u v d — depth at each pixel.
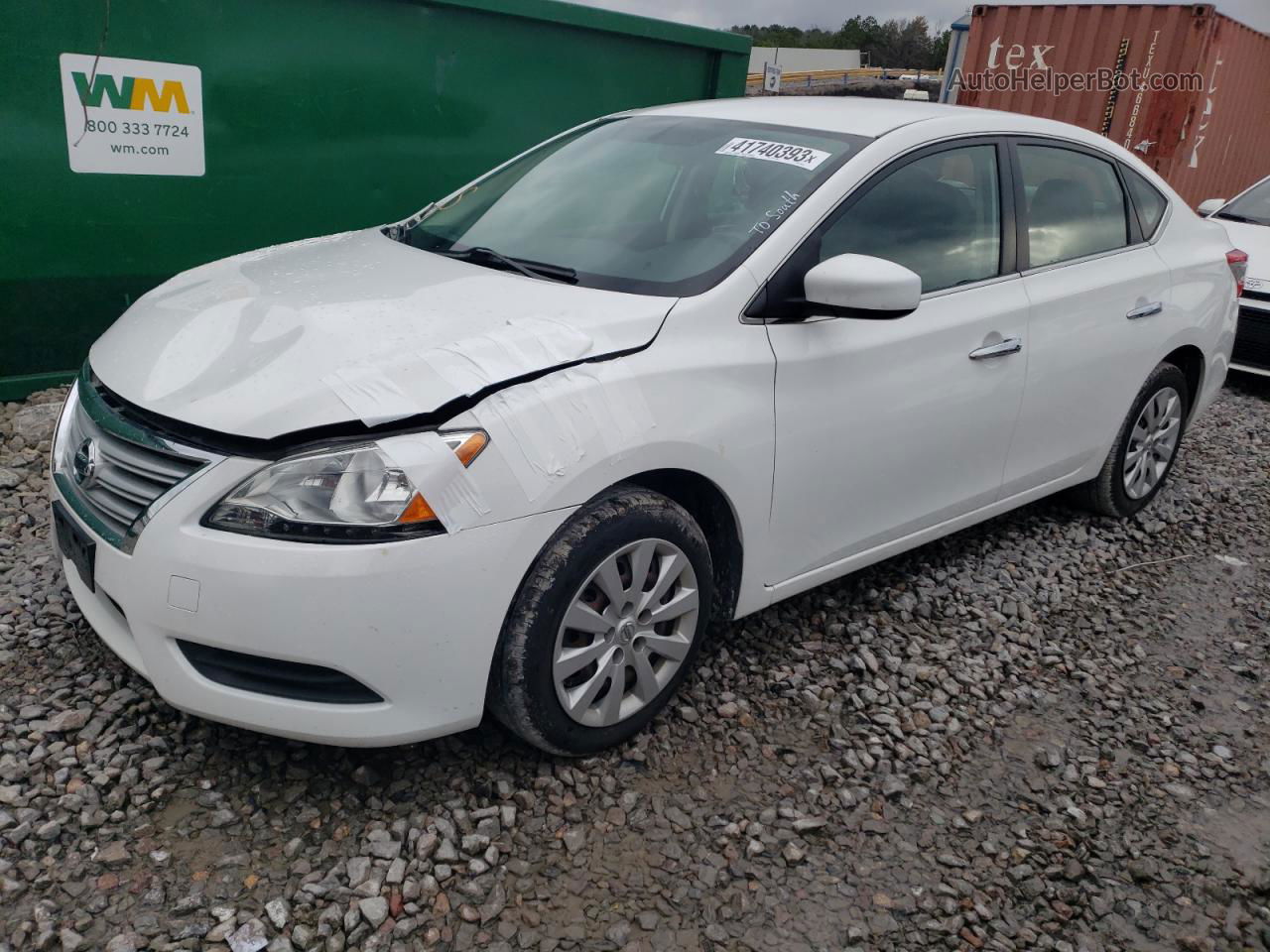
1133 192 4.41
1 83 4.36
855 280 2.78
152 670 2.41
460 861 2.42
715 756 2.89
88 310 4.88
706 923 2.33
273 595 2.21
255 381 2.40
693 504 2.96
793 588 3.22
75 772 2.55
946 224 3.48
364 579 2.22
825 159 3.24
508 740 2.82
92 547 2.47
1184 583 4.34
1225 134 11.54
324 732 2.37
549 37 5.93
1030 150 3.89
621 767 2.79
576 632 2.61
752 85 32.94
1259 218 8.32
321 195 5.39
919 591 3.93
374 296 2.81
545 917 2.30
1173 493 5.34
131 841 2.37
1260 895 2.61
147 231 4.91
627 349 2.62
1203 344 4.71
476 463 2.30
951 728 3.14
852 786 2.83
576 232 3.23
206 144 4.95
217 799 2.52
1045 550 4.48
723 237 3.03
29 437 4.42
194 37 4.77
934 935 2.37
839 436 3.09
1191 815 2.88
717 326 2.81
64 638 3.10
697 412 2.69
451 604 2.30
